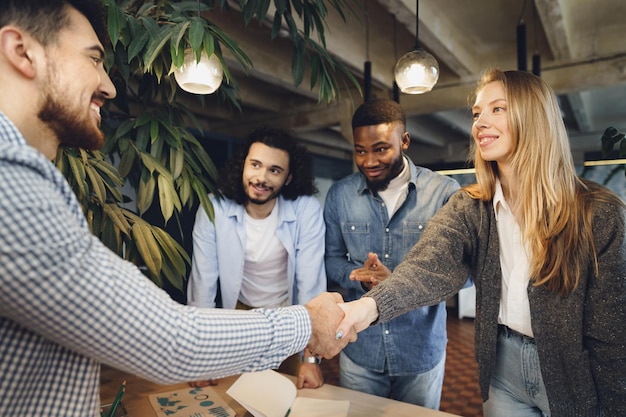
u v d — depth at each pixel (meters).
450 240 1.28
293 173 1.82
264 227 1.81
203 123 6.82
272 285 1.88
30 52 0.63
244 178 1.72
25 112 0.64
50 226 0.54
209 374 0.69
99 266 0.58
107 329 0.58
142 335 0.60
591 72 4.46
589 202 1.04
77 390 0.63
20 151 0.55
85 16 0.71
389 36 4.25
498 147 1.13
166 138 1.57
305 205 1.84
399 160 1.67
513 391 1.22
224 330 0.69
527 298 1.14
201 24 1.19
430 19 3.59
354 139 1.68
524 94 1.08
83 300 0.56
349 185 1.82
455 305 6.16
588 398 1.04
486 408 1.28
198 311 0.69
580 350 1.03
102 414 1.02
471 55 4.70
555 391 1.08
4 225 0.51
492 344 1.21
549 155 1.06
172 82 1.50
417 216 1.69
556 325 1.06
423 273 1.24
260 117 6.70
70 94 0.67
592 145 9.05
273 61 4.56
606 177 4.55
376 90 5.59
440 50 4.05
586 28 4.36
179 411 1.21
